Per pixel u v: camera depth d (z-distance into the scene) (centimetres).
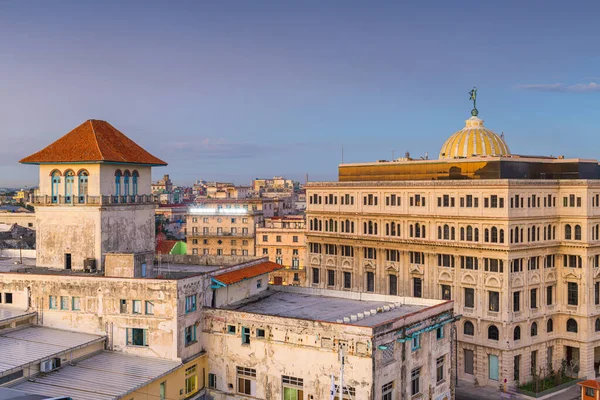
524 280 9706
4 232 16950
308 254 12512
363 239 11394
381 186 11175
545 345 10062
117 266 6812
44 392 5578
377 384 5941
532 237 9831
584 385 8494
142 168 7975
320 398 6166
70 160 7238
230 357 6756
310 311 7206
